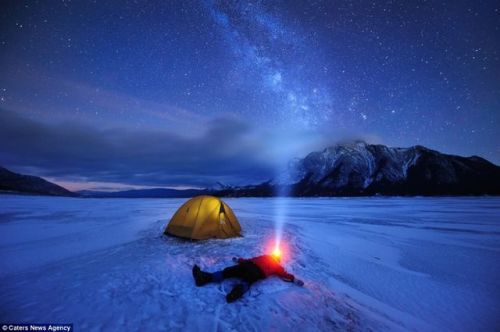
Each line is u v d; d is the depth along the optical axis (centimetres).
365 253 926
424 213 2709
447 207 3847
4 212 2127
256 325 383
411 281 661
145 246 861
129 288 494
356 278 660
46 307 415
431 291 603
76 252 790
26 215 1911
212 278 515
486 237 1269
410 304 534
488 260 862
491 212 2839
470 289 618
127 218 1744
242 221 1611
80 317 386
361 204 5003
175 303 437
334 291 551
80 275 566
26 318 379
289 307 446
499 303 549
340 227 1568
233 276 523
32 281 530
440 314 498
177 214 1055
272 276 571
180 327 367
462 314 500
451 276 705
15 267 633
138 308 416
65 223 1477
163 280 538
